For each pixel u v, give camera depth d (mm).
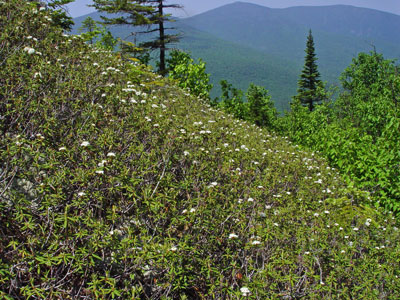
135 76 8078
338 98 31828
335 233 4441
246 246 3305
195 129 5832
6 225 2512
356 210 5590
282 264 3205
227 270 3270
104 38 18516
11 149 2881
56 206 2807
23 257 2297
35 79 4246
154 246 2707
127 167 3654
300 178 6809
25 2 7121
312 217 4695
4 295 2037
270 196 4945
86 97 4887
